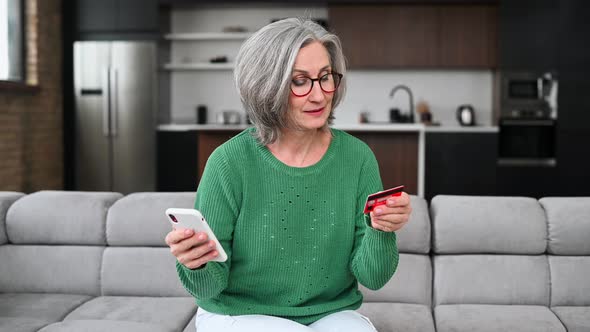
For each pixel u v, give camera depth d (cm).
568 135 604
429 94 665
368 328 151
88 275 244
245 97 149
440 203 243
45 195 256
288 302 157
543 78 607
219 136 525
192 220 129
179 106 682
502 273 233
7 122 524
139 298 237
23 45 567
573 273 232
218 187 153
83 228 246
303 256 154
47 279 245
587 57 599
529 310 221
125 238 245
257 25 670
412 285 234
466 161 609
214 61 652
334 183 156
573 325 209
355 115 672
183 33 675
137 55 616
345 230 157
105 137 623
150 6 620
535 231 234
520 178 609
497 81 624
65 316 221
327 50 153
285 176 153
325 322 154
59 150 626
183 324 213
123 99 619
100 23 624
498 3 616
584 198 245
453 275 234
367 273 152
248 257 154
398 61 630
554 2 601
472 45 626
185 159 625
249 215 153
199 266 136
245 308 155
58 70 622
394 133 539
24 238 248
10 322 208
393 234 147
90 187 628
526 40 606
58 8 620
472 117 633
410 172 540
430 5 625
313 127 148
